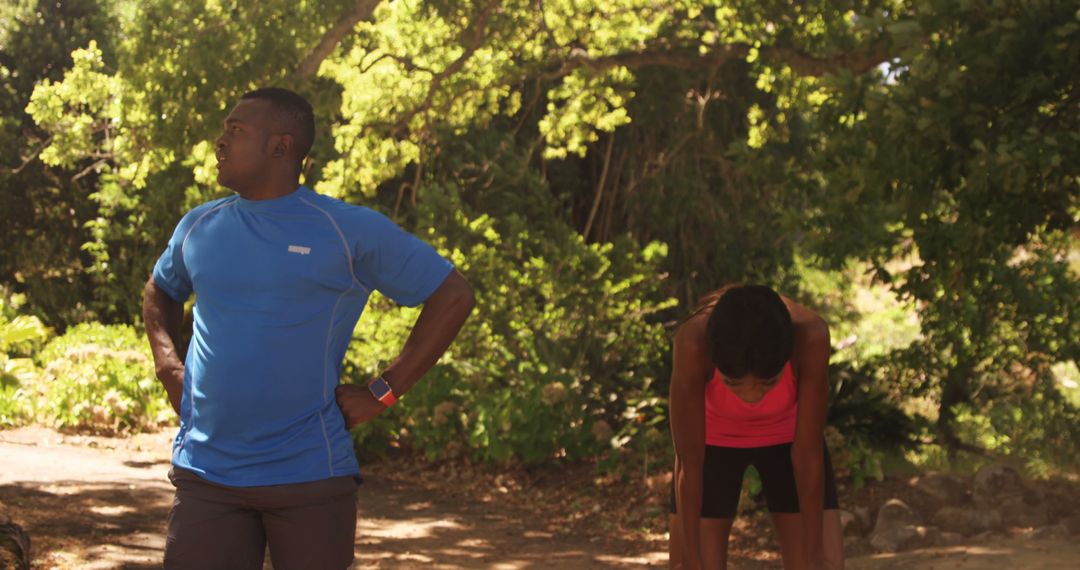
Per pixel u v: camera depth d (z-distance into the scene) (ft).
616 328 43.24
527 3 42.29
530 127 63.21
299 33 39.50
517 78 45.50
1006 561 20.12
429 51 44.16
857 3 36.96
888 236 29.35
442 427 34.53
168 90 39.65
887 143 23.17
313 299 9.02
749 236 64.69
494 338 41.22
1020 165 21.13
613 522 27.94
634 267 44.45
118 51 42.19
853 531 25.04
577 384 34.94
